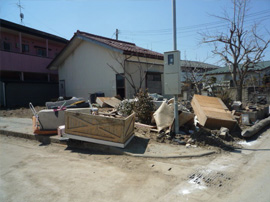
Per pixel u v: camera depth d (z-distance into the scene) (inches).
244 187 125.3
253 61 442.0
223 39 466.0
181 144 205.2
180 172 148.2
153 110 277.0
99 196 116.9
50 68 616.1
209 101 287.0
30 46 674.8
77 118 204.4
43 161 175.8
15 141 243.0
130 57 453.1
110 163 168.6
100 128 196.9
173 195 117.1
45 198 115.0
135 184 131.0
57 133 243.4
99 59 506.6
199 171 149.4
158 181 134.6
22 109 458.9
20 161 176.2
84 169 156.6
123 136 190.4
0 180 139.0
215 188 124.8
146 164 164.2
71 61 573.6
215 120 240.1
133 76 476.1
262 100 438.0
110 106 399.5
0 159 181.8
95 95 469.4
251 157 177.6
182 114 248.4
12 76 583.2
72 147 215.5
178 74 218.7
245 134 231.1
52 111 245.4
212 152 186.7
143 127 254.4
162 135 220.7
